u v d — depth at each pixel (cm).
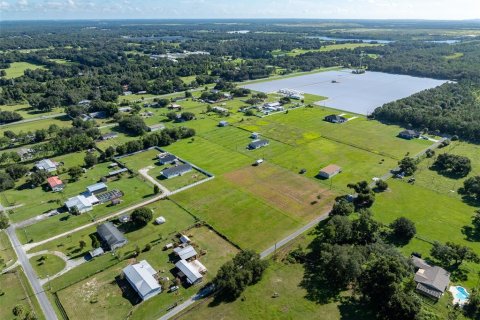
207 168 16000
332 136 19950
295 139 19475
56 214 12494
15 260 10256
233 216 12344
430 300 8800
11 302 8838
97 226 11644
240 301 8850
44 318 8388
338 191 13975
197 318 8375
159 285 9094
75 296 9006
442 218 12269
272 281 9475
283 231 11531
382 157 17200
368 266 9206
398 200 13375
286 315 8444
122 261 10206
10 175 14875
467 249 9875
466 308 8556
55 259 10281
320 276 9644
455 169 15575
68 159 17038
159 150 18062
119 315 8456
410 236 11038
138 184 14575
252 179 14950
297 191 13988
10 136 19112
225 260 10238
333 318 8350
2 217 11662
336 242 10494
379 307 8556
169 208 12825
